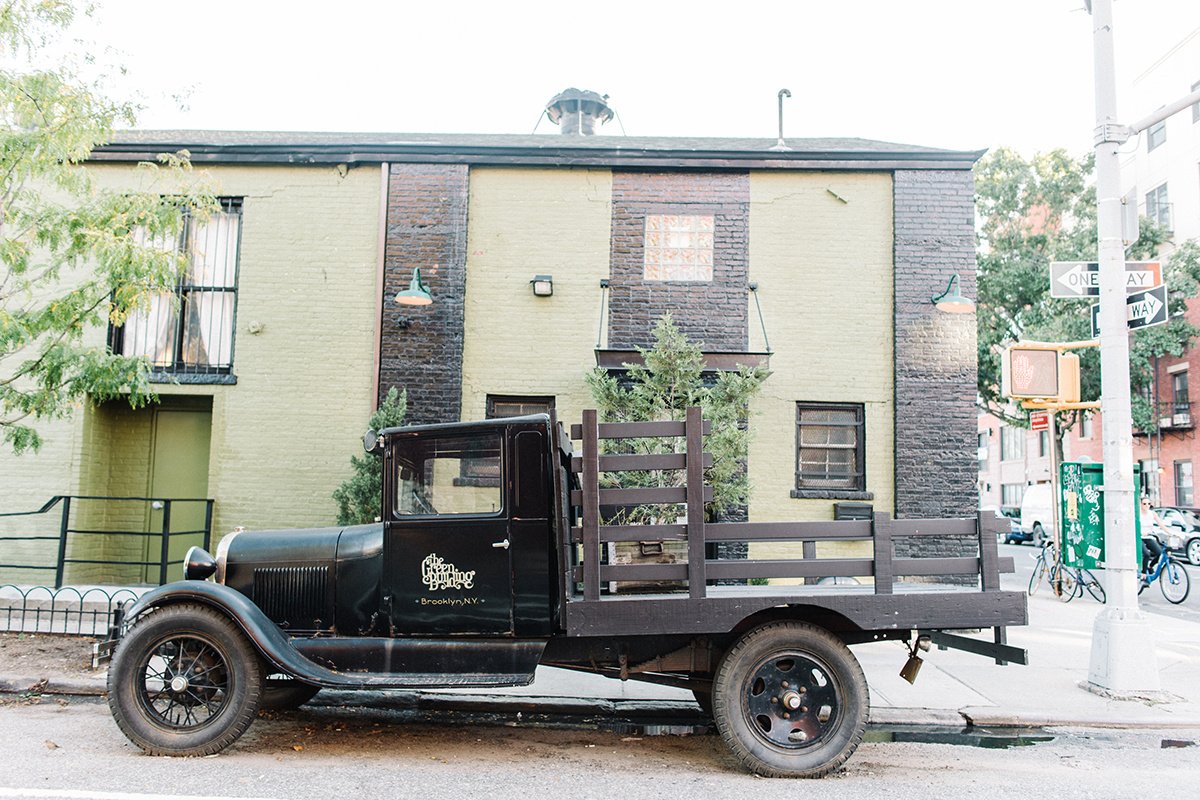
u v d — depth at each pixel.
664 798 4.40
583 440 5.06
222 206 10.24
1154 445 28.77
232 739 4.93
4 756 4.85
